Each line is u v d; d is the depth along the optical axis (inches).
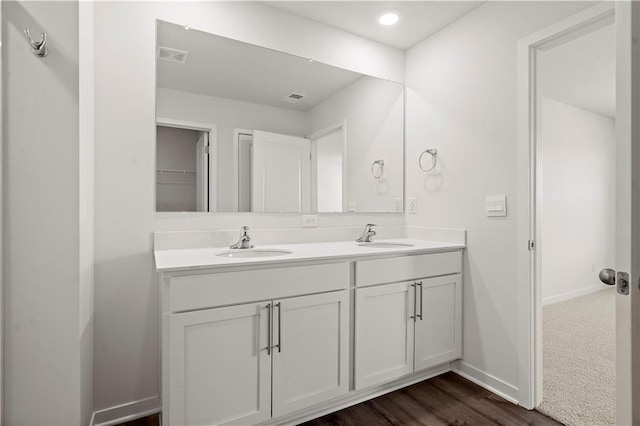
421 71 97.0
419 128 97.3
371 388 74.0
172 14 71.9
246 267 57.0
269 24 82.7
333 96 91.6
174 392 51.7
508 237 73.9
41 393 48.8
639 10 33.5
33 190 47.9
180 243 71.9
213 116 76.8
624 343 33.3
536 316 70.4
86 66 56.6
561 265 152.2
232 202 78.9
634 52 33.2
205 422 53.8
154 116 69.7
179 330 51.9
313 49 88.4
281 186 84.9
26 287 47.9
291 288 61.1
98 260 64.1
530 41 69.7
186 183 73.5
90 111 60.5
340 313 66.1
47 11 48.4
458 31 86.3
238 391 56.4
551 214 148.3
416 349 76.0
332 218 91.8
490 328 77.4
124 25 67.1
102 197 64.5
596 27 62.1
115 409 65.1
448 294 81.2
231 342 55.9
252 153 81.4
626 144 33.3
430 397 73.8
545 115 145.3
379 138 98.4
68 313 49.9
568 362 89.7
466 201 83.4
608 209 174.4
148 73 69.1
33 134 47.8
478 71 80.8
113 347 65.3
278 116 84.5
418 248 76.2
